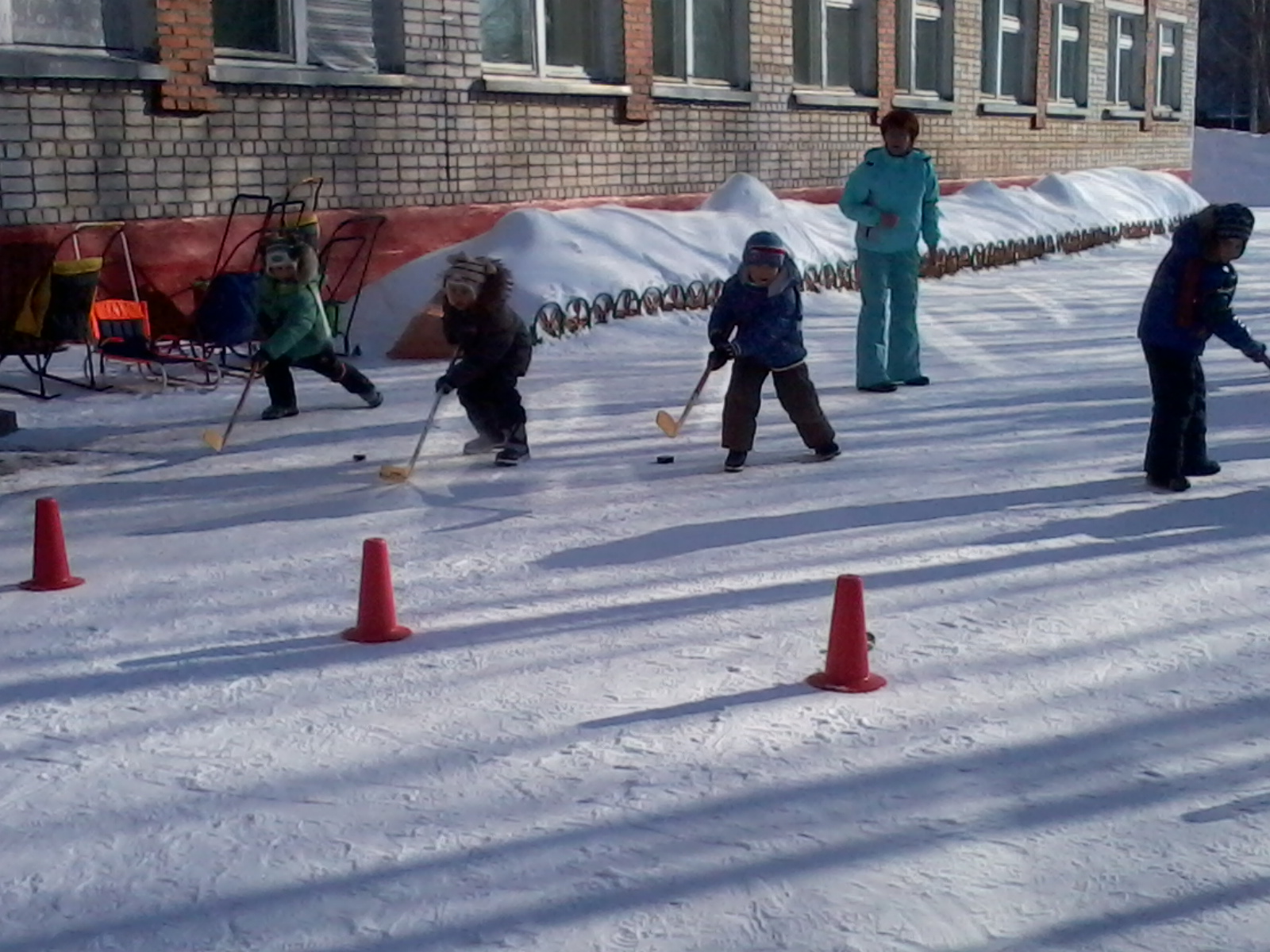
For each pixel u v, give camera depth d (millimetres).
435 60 12883
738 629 4730
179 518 6316
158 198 10992
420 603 5051
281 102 11734
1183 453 6738
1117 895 3027
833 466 7176
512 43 13867
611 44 14688
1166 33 27547
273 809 3471
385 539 5902
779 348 7039
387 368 10734
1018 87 22844
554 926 2930
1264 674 4281
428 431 7344
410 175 12789
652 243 13094
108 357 9836
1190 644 4539
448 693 4199
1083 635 4637
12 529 6156
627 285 12195
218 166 11352
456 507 6449
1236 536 5805
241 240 11078
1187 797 3477
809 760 3709
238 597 5156
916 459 7324
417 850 3258
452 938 2889
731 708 4059
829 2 18016
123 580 5391
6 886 3113
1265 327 12703
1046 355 11266
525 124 13797
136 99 10789
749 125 16547
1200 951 2812
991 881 3088
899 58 19594
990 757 3721
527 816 3416
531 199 13953
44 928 2941
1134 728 3893
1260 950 2811
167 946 2869
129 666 4469
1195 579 5219
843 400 9141
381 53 12625
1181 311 6422
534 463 7355
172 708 4113
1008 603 4965
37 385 9711
